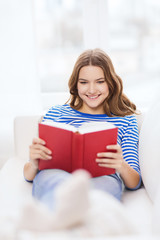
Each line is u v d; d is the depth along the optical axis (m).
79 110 1.48
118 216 0.66
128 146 1.32
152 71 2.27
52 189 0.86
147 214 0.98
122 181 1.25
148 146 1.15
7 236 0.64
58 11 2.20
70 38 2.24
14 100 1.94
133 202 1.09
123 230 0.64
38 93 2.07
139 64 2.27
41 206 0.64
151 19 2.21
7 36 1.85
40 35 2.23
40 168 1.12
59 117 1.45
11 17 1.86
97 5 2.13
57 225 0.59
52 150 1.05
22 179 1.28
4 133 1.94
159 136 1.09
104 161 1.04
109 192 1.04
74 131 1.04
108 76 1.35
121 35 2.22
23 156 1.50
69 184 0.61
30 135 1.50
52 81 2.29
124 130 1.38
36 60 2.05
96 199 0.69
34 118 1.51
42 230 0.59
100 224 0.62
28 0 1.95
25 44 1.97
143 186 1.24
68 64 2.27
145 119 1.30
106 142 1.03
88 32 2.17
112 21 2.20
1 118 1.89
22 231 0.60
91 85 1.32
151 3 2.19
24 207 0.61
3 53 1.83
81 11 2.20
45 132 1.05
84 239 0.56
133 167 1.23
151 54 2.26
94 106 1.37
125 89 2.27
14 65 1.91
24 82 1.99
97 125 1.09
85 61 1.32
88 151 1.01
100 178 1.09
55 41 2.25
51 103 2.20
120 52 2.24
